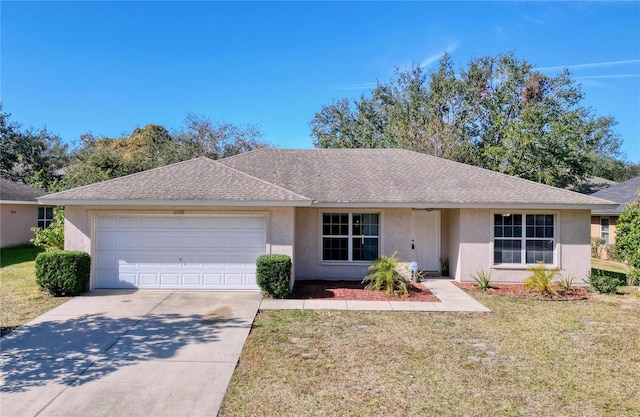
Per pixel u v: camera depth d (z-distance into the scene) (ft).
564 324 30.32
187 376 20.45
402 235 48.19
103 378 20.13
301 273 48.29
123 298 36.76
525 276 46.34
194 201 38.29
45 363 21.98
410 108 119.96
